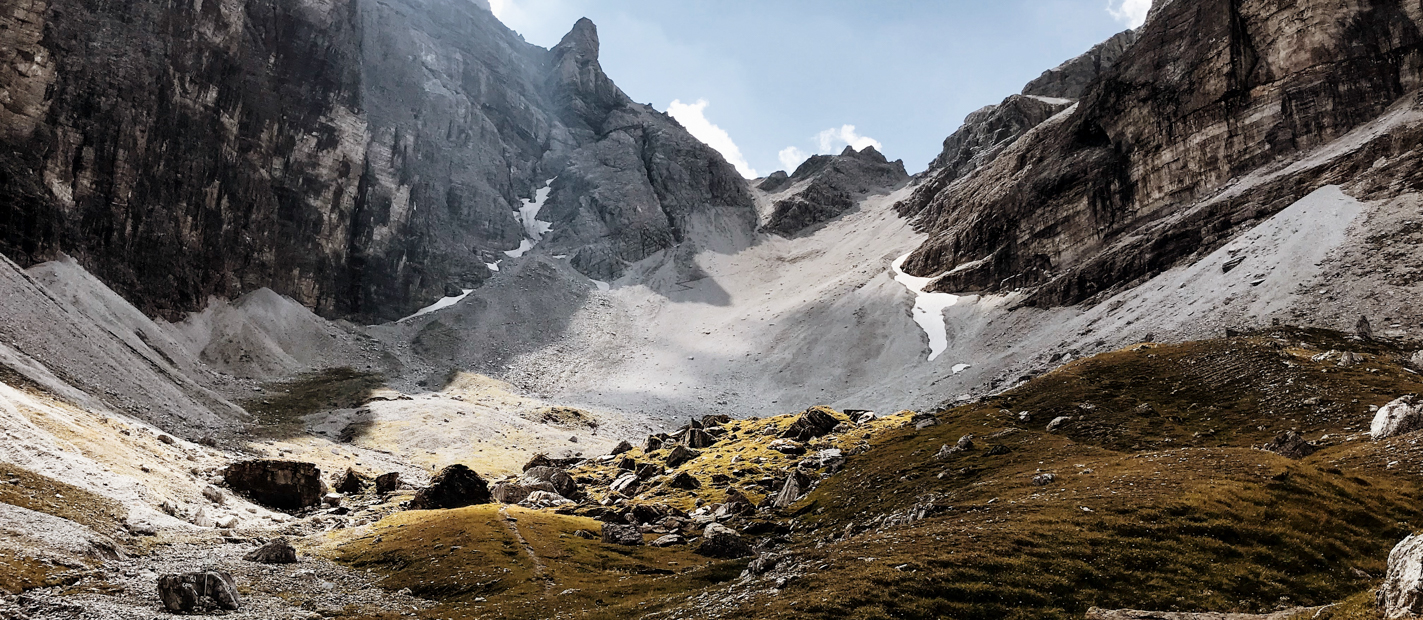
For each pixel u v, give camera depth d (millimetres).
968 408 111000
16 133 178750
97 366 134000
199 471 99438
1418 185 148625
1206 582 44062
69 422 89750
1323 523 49906
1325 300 130875
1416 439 63406
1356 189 161375
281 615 51938
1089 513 53906
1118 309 182375
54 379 110250
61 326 137125
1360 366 93250
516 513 88188
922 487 76812
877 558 48656
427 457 157750
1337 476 57906
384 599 59594
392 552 73625
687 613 45562
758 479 105688
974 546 48906
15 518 58250
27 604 45094
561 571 65625
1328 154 182875
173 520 75688
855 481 88062
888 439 106688
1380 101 191000
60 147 186125
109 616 45531
